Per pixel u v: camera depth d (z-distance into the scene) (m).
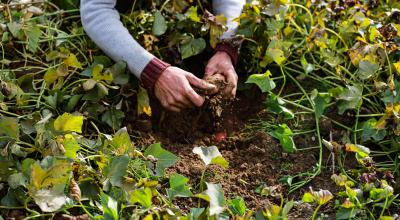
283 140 2.02
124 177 1.76
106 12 2.06
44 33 2.23
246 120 2.14
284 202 1.87
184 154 2.02
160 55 2.21
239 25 2.19
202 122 2.12
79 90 2.06
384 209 1.78
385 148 2.01
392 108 1.93
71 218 1.67
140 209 1.70
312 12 2.38
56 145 1.79
